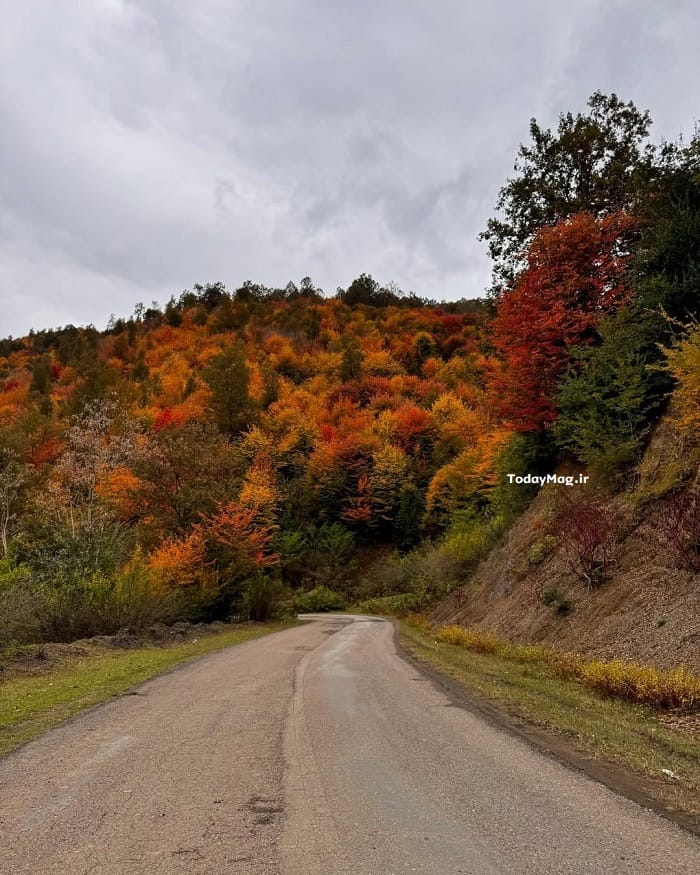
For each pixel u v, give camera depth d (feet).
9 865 12.30
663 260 62.34
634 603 44.83
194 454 107.65
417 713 27.86
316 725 25.27
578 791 16.78
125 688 35.35
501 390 85.05
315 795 16.47
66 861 12.44
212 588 97.91
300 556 235.20
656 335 59.82
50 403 299.17
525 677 40.29
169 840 13.46
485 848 12.97
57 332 603.26
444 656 53.62
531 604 61.72
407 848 12.97
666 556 45.80
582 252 77.05
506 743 22.20
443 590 111.14
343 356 366.63
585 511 59.98
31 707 29.48
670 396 59.72
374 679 39.32
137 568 76.28
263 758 20.20
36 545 87.97
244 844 13.21
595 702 31.07
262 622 111.04
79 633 63.41
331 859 12.43
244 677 40.37
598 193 92.73
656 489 52.65
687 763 19.85
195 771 18.74
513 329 80.28
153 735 23.61
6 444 167.22
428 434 279.69
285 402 313.73
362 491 262.67
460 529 140.15
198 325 561.43
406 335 416.67
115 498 104.73
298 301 620.49
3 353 571.28
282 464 261.85
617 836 13.62
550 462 86.89
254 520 108.68
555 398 70.18
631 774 18.49
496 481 112.88
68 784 17.57
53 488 94.22
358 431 283.79
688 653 34.47
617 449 60.49
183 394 318.86
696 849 12.94
